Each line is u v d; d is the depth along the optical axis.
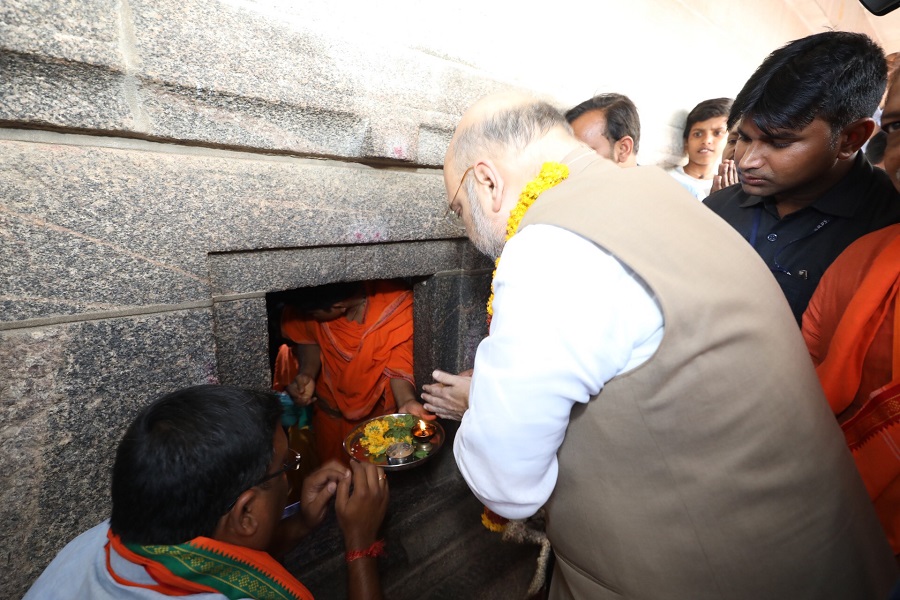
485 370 0.59
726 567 0.60
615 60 1.82
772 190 1.00
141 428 0.62
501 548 1.63
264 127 0.91
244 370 1.04
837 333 0.82
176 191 0.83
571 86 1.66
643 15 1.89
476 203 0.79
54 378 0.76
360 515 0.97
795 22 3.05
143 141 0.80
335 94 0.98
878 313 0.77
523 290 0.57
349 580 0.96
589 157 0.71
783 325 0.61
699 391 0.55
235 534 0.68
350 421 1.79
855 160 1.02
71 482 0.81
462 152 0.78
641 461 0.60
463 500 1.72
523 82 1.47
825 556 0.60
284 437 0.78
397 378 1.69
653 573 0.64
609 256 0.57
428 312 1.53
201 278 0.89
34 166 0.68
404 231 1.26
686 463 0.58
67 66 0.67
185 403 0.65
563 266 0.57
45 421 0.76
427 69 1.16
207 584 0.62
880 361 0.77
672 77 2.15
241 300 1.00
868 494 0.75
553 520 0.74
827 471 0.61
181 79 0.77
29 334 0.72
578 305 0.55
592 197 0.62
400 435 1.42
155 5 0.73
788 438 0.58
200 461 0.61
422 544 1.55
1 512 0.75
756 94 0.94
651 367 0.55
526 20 1.42
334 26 0.96
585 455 0.64
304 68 0.92
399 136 1.11
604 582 0.70
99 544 0.70
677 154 2.32
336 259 1.17
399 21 1.08
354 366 1.65
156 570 0.60
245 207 0.93
